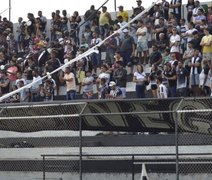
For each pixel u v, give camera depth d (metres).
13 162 64.50
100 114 54.44
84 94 81.62
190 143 59.16
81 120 55.75
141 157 62.22
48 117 56.41
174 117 55.25
